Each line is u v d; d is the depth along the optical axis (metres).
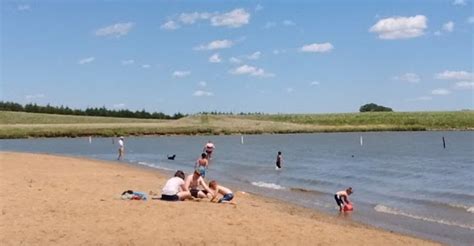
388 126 171.62
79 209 16.14
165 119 197.38
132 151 68.00
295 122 174.12
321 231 15.01
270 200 23.67
